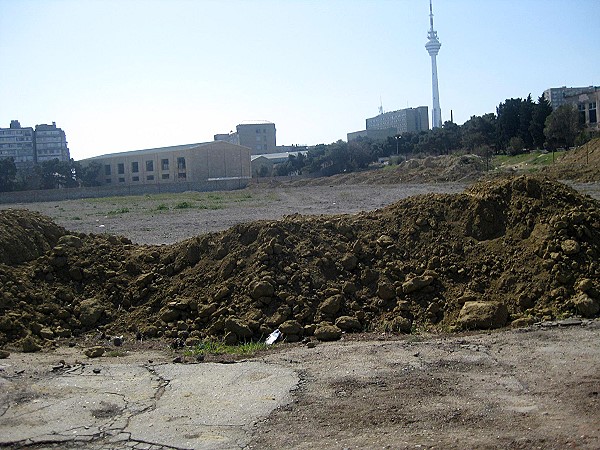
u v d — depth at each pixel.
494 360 7.75
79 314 10.95
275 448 5.50
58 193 75.50
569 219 10.84
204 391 7.10
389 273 11.05
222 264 11.48
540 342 8.38
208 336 10.09
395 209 12.73
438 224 11.93
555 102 136.38
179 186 80.06
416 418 5.99
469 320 9.73
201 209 40.47
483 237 11.53
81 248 12.54
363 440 5.53
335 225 12.22
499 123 81.69
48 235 12.95
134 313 11.05
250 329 9.98
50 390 7.26
